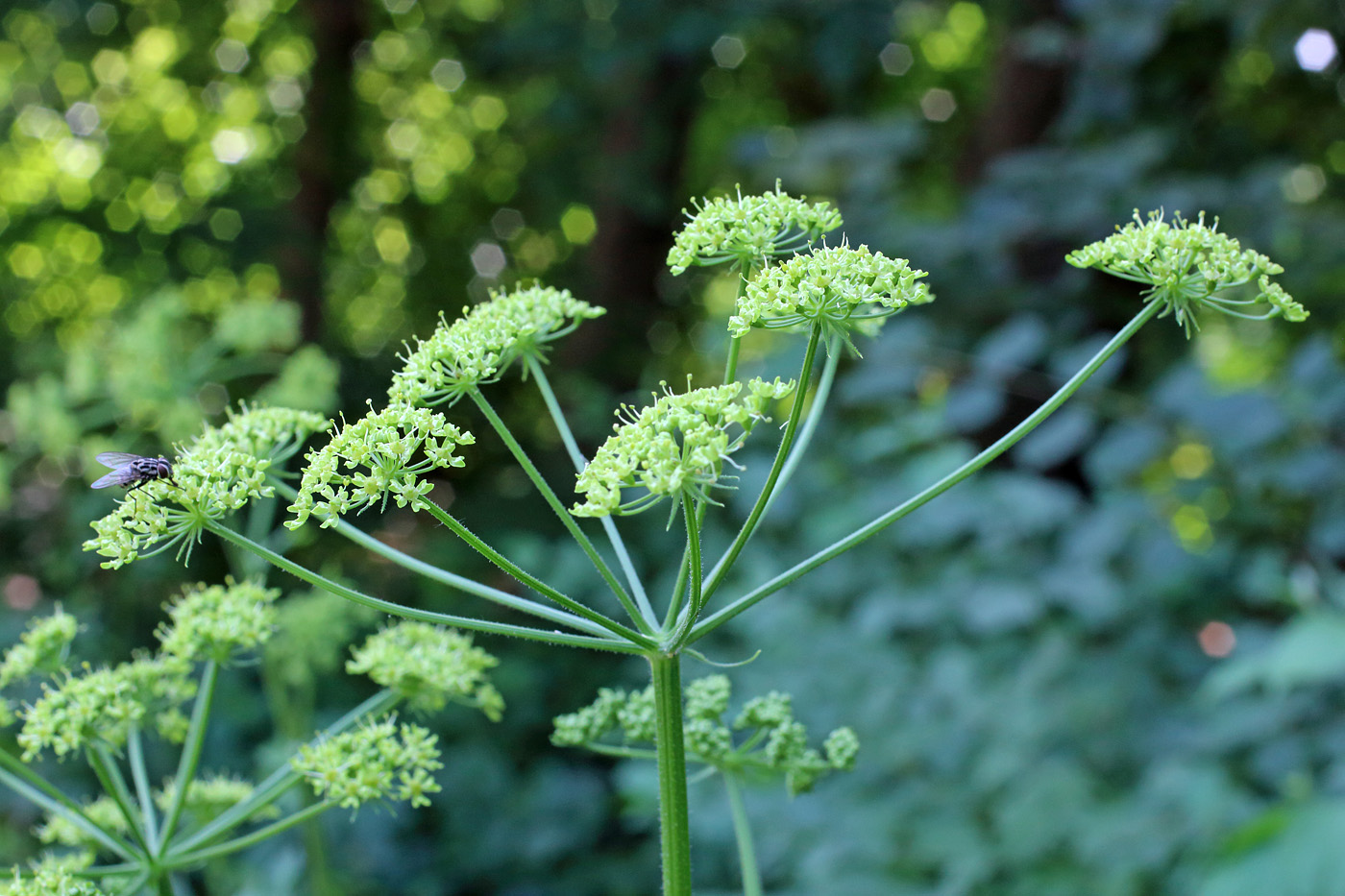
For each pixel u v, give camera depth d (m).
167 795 3.18
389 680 2.84
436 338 2.33
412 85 14.90
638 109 11.90
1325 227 6.76
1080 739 5.34
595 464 1.97
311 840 4.14
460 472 11.22
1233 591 5.84
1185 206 6.69
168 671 2.70
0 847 6.38
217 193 12.88
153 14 12.67
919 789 5.18
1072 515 5.64
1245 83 9.15
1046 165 6.89
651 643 2.05
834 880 4.96
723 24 9.14
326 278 12.80
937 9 10.34
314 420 2.70
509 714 8.08
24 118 12.58
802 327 2.06
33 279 12.84
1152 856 4.60
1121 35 6.89
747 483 6.18
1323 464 5.09
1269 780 5.15
